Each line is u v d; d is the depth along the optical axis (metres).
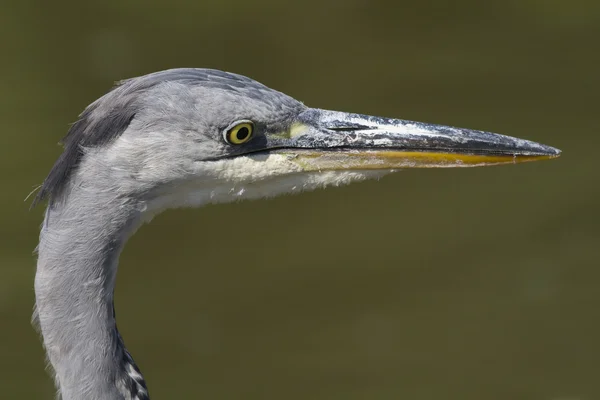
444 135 8.18
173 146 7.38
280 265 14.07
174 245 14.41
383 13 18.88
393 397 12.02
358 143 8.12
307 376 12.42
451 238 14.48
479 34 18.30
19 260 13.73
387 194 15.45
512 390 12.25
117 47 17.31
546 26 18.55
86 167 7.12
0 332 12.92
